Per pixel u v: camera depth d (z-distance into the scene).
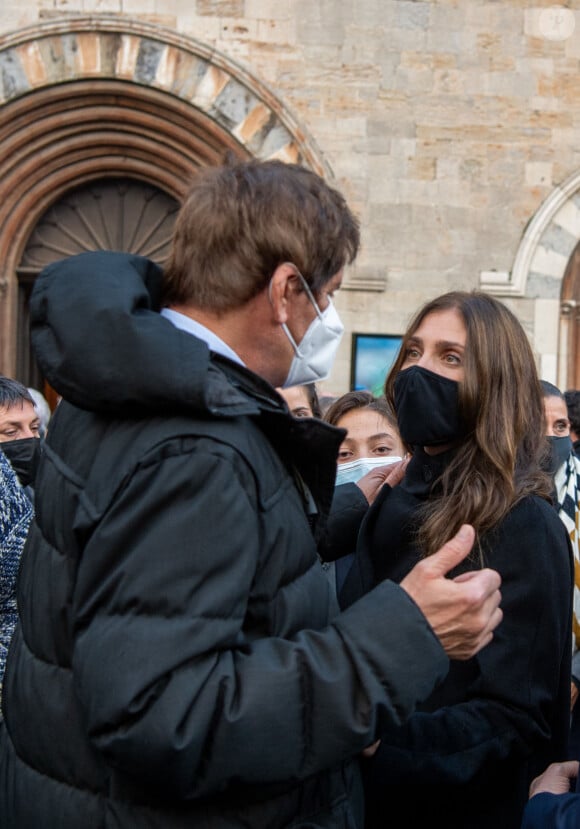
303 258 1.55
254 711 1.35
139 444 1.41
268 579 1.49
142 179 10.86
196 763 1.33
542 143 10.27
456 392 2.14
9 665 1.65
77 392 1.44
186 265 1.58
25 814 1.52
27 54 9.85
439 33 10.14
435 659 1.45
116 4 9.95
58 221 10.98
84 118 10.24
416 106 10.16
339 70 10.08
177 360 1.39
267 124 10.07
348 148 10.10
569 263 10.46
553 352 10.33
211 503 1.37
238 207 1.53
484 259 10.25
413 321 2.31
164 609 1.33
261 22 10.02
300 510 1.58
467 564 2.04
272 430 1.58
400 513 2.24
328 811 1.58
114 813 1.43
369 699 1.39
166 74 9.98
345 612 1.48
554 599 2.02
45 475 1.59
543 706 2.00
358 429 3.58
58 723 1.48
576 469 3.65
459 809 1.99
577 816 1.69
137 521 1.36
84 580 1.38
